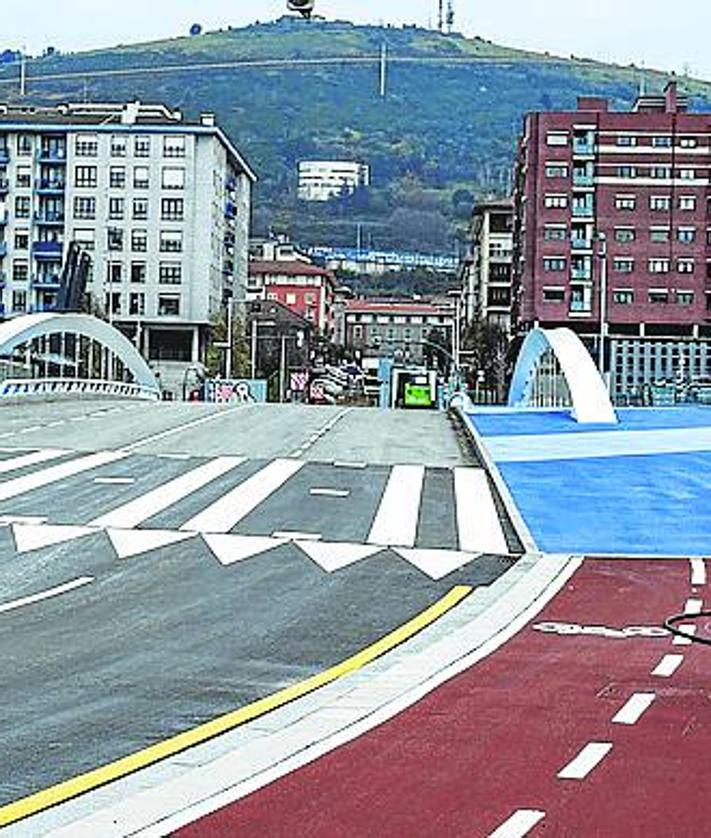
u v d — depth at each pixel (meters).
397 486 51.22
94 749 17.47
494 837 13.86
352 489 50.00
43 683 21.30
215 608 28.61
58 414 86.62
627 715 19.80
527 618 28.83
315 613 28.53
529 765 16.86
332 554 36.50
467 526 42.56
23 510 42.41
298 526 41.06
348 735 18.47
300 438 71.12
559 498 48.88
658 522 44.41
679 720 19.48
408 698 20.94
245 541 37.91
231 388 194.50
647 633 27.14
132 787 15.80
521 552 38.44
